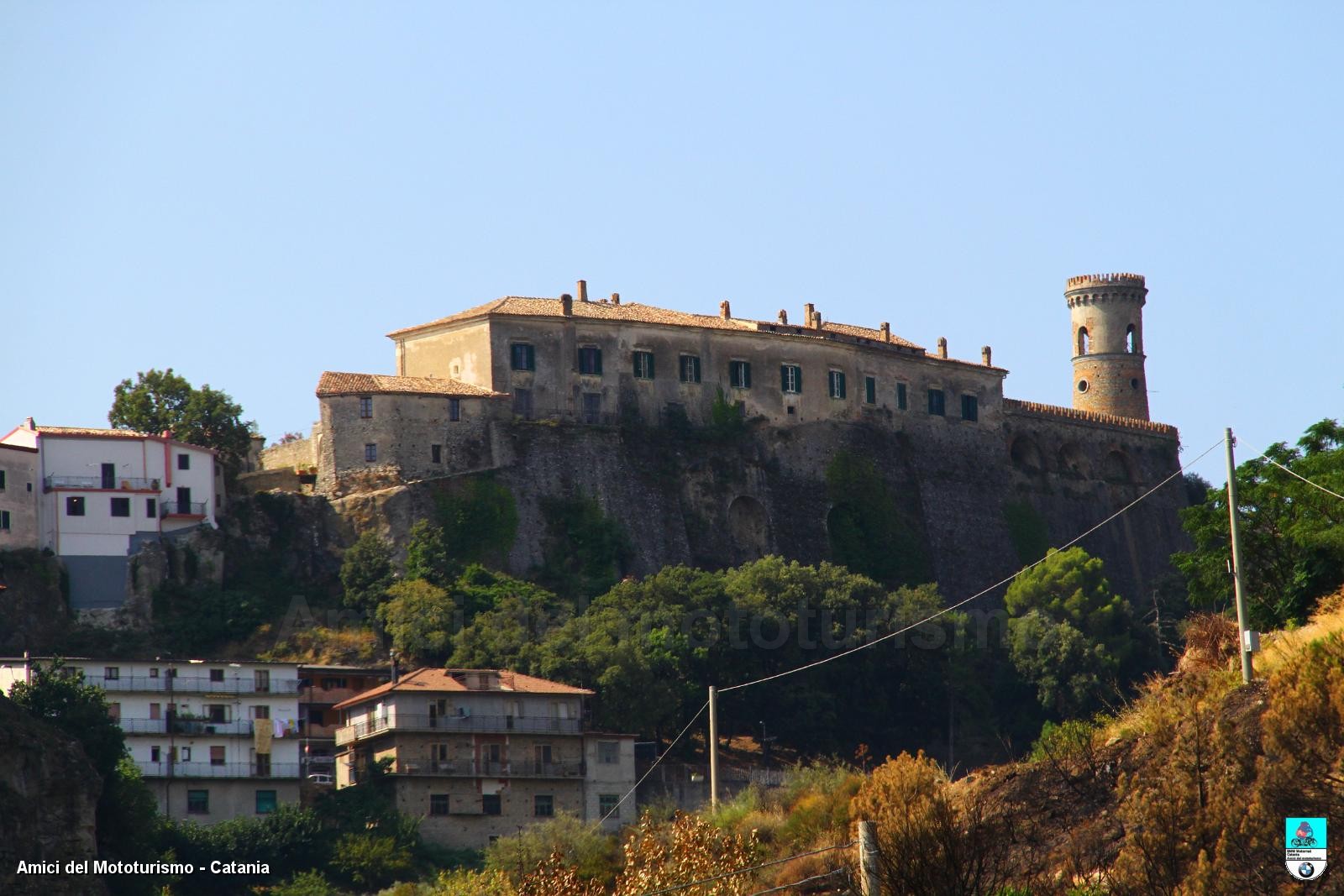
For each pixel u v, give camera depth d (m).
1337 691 109.44
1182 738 117.19
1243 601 138.75
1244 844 106.12
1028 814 125.88
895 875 108.44
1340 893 101.50
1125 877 109.44
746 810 166.88
